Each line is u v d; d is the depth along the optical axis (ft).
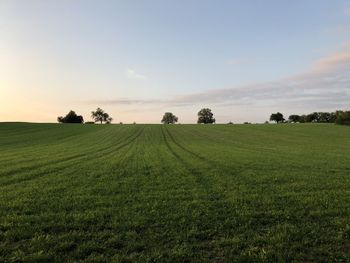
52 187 49.37
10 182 54.80
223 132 274.36
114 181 55.26
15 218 32.09
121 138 213.66
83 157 100.63
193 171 68.59
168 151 126.21
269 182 54.44
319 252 24.03
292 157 101.55
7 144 165.99
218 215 33.50
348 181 55.36
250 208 36.35
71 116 585.22
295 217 32.99
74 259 22.81
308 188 48.88
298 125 350.43
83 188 48.65
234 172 66.80
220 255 23.59
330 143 180.24
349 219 32.04
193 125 371.76
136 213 34.04
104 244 25.29
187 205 37.55
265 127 328.29
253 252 23.93
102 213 33.99
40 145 160.45
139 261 22.43
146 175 62.75
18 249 24.29
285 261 22.45
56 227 29.50
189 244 25.59
